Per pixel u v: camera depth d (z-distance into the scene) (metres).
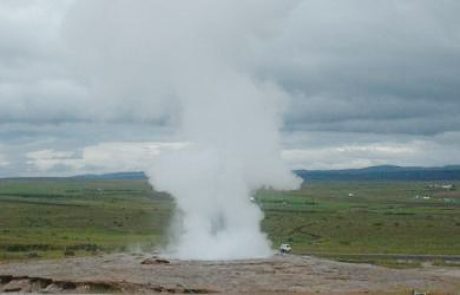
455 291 86.38
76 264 99.44
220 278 89.69
